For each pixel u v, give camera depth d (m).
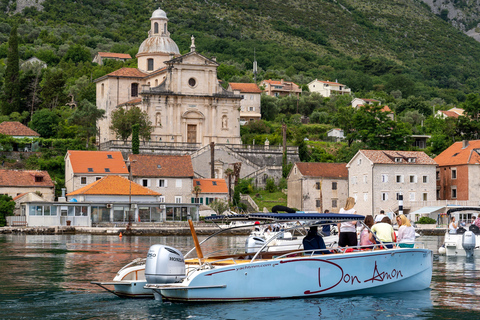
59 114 155.25
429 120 188.25
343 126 171.38
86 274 37.47
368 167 103.75
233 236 85.81
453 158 113.56
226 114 130.38
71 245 62.75
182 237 80.44
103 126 139.25
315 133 175.38
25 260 46.09
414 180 104.56
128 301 27.70
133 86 138.38
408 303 28.08
